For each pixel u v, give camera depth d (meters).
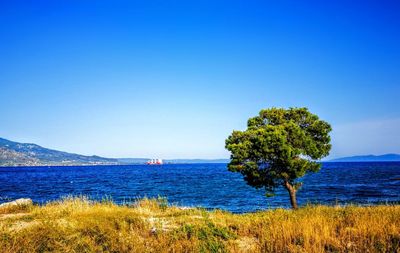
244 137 18.47
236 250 9.56
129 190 49.03
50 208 16.70
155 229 11.88
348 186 51.47
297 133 17.30
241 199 35.66
